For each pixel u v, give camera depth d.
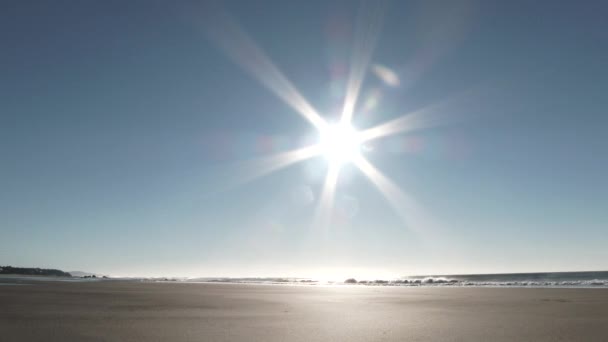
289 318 15.11
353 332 11.88
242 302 22.30
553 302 22.31
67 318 14.22
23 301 20.94
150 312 16.61
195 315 15.78
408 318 15.30
